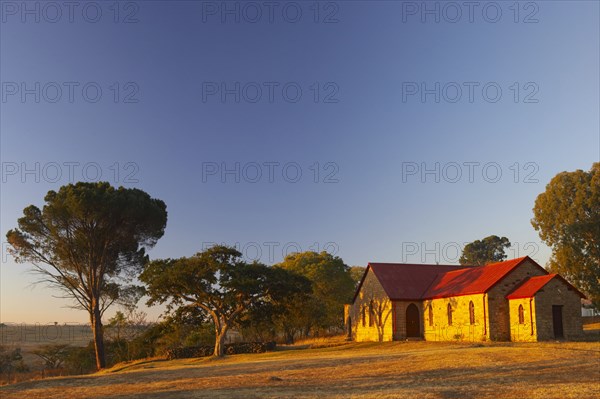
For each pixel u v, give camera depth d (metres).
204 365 46.94
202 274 55.91
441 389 26.91
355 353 48.06
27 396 31.69
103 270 63.06
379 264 63.66
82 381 38.09
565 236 71.38
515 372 31.30
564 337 48.09
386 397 25.05
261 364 42.31
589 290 70.31
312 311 79.75
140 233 64.94
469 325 51.88
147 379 37.22
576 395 23.89
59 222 60.09
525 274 51.66
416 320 59.28
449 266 65.12
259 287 56.78
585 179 71.81
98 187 61.53
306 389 28.73
